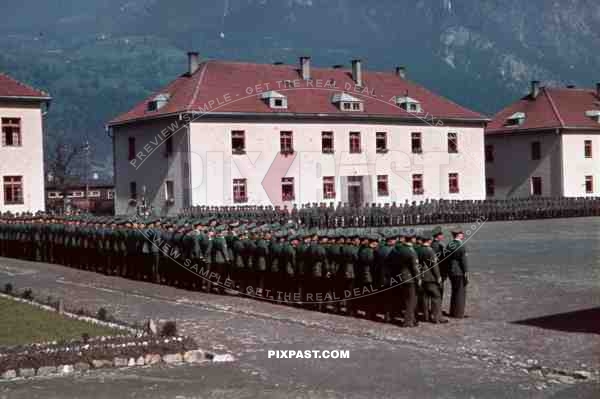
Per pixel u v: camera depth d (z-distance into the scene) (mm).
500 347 14219
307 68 58062
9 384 12055
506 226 51531
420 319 17453
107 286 24500
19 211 48125
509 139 72062
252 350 14383
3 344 14102
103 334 15047
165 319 17859
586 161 69438
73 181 94500
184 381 12117
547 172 69000
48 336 14914
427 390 11359
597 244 36125
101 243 28062
